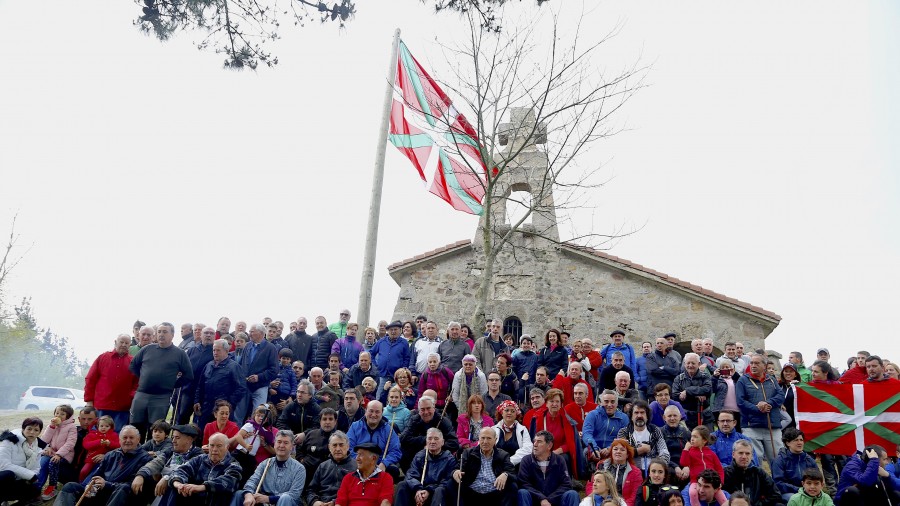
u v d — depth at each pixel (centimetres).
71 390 2280
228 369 962
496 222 1627
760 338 1487
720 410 960
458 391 967
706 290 1521
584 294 1575
